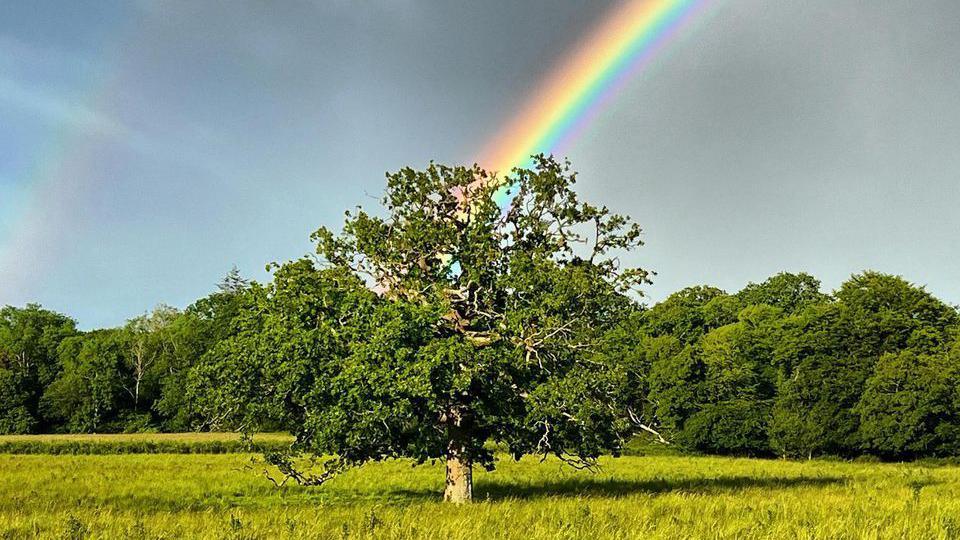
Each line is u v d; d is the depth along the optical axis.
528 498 25.98
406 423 22.75
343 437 22.48
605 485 33.50
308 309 23.47
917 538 16.39
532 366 24.14
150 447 59.00
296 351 22.27
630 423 25.28
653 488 31.66
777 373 75.06
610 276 25.03
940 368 60.09
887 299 67.44
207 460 50.09
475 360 22.05
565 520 18.00
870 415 61.50
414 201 25.77
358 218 25.47
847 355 65.88
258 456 52.72
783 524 17.94
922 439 59.12
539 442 24.55
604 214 25.38
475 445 24.67
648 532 16.98
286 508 24.20
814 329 68.38
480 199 25.70
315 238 25.66
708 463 57.59
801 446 65.12
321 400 22.45
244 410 24.61
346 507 24.38
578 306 24.08
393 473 41.56
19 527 18.28
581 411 22.98
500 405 23.55
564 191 25.64
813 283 101.31
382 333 21.47
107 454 57.47
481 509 20.88
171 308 117.94
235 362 23.78
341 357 22.41
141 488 32.59
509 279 23.81
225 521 19.20
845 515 20.16
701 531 17.22
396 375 21.14
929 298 67.69
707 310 90.69
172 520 19.70
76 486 33.16
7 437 78.12
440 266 25.81
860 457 63.94
